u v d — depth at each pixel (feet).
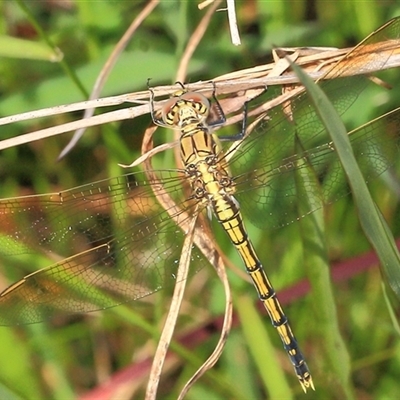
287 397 3.03
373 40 2.98
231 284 3.05
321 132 3.01
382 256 2.97
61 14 3.14
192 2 3.11
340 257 3.09
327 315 3.02
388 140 3.00
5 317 3.00
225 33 3.11
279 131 3.01
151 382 3.02
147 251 3.02
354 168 2.94
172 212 3.03
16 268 3.07
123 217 3.02
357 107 3.06
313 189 3.01
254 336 3.04
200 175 3.03
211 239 3.03
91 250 3.02
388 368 3.08
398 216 3.08
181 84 3.02
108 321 3.09
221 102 3.02
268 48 3.10
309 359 3.08
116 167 3.09
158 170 3.03
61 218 3.02
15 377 3.05
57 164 3.12
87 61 3.13
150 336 3.08
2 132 3.10
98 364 3.10
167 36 3.12
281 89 3.02
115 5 3.12
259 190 3.03
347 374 3.02
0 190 3.12
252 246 3.05
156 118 3.02
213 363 3.02
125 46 3.09
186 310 3.09
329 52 3.01
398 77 3.06
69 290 3.01
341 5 3.10
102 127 3.08
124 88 3.08
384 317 3.08
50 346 3.07
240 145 3.02
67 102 3.09
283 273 3.08
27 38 3.14
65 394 3.07
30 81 3.12
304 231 3.01
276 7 3.10
